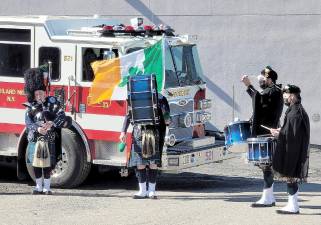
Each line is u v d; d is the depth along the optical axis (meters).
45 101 25.88
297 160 22.09
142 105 25.02
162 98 25.22
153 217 21.97
